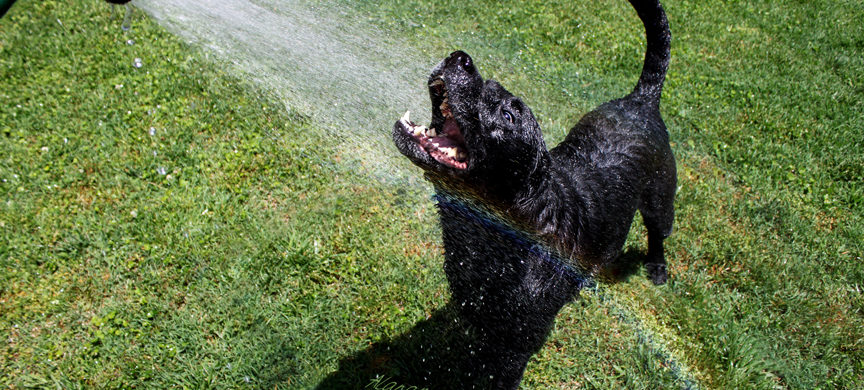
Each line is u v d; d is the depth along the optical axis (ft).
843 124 7.87
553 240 4.07
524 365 4.44
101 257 5.31
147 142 6.31
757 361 5.14
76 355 4.66
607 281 5.69
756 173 6.98
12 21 7.84
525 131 3.77
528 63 8.58
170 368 4.66
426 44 8.41
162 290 5.14
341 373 4.77
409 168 6.33
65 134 6.31
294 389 4.64
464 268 4.23
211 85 6.95
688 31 10.28
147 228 5.51
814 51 10.02
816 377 5.15
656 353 5.17
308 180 6.10
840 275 5.90
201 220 5.62
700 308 5.55
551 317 4.37
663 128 5.31
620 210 4.64
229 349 4.85
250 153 6.29
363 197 6.02
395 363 4.87
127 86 6.91
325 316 5.10
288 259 5.39
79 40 7.59
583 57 9.01
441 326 5.11
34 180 5.83
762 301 5.68
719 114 7.98
